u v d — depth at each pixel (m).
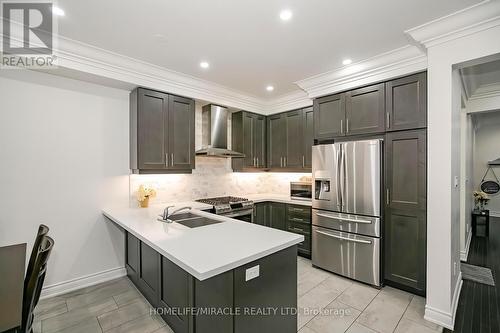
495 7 1.69
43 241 1.50
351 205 2.83
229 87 3.52
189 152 3.26
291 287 1.72
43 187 2.45
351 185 2.83
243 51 2.42
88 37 2.16
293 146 3.89
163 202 3.37
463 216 3.58
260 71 2.94
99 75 2.50
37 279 1.17
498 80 3.13
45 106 2.46
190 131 3.28
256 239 1.68
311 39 2.19
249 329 1.42
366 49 2.39
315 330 1.95
